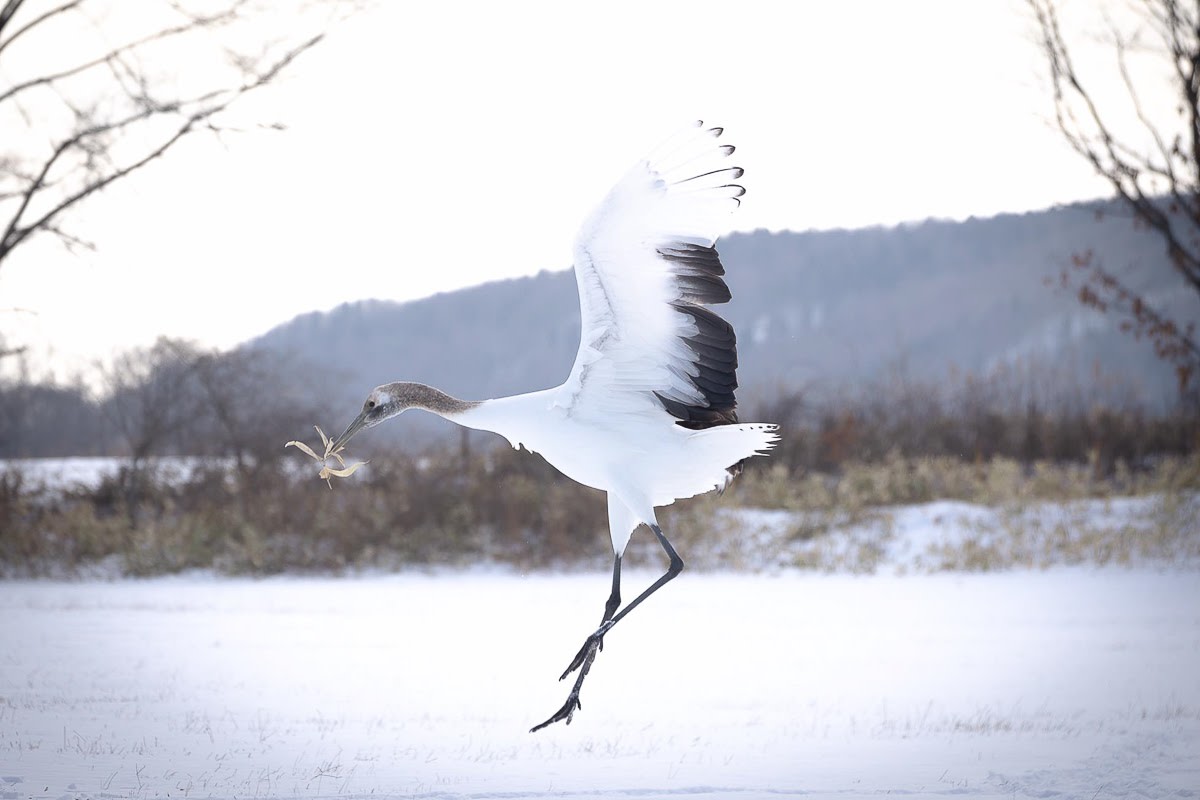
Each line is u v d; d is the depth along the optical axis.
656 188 7.07
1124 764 7.48
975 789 6.74
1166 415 30.48
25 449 31.38
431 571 21.28
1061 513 23.88
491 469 23.48
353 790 6.50
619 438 7.73
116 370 28.09
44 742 7.66
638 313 7.39
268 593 18.55
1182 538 22.45
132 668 11.20
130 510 23.80
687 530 21.70
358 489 22.78
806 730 8.70
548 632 14.40
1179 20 26.28
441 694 10.24
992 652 12.77
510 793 6.47
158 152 19.66
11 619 14.91
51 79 19.42
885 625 14.84
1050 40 27.09
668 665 12.01
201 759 7.28
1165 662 12.09
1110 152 27.23
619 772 7.14
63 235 19.88
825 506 23.75
